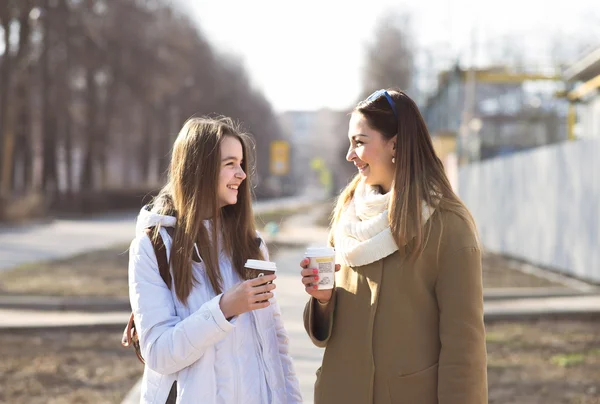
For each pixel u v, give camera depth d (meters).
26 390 6.19
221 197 2.87
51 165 43.28
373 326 2.70
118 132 49.81
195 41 57.03
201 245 2.78
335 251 2.93
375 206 2.73
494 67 31.16
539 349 7.57
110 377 6.66
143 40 41.22
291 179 138.75
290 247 22.20
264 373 2.82
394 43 56.59
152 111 51.22
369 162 2.82
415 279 2.65
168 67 43.91
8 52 34.31
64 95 38.88
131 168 68.81
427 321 2.67
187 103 58.12
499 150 32.84
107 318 9.50
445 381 2.56
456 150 32.19
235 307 2.60
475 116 32.84
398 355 2.65
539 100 35.97
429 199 2.67
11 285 12.45
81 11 37.19
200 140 2.80
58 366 7.03
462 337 2.56
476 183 22.41
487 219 20.97
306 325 2.92
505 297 10.98
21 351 7.69
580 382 6.23
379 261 2.71
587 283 12.84
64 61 37.91
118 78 41.00
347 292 2.81
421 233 2.62
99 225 35.84
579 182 13.38
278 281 13.19
